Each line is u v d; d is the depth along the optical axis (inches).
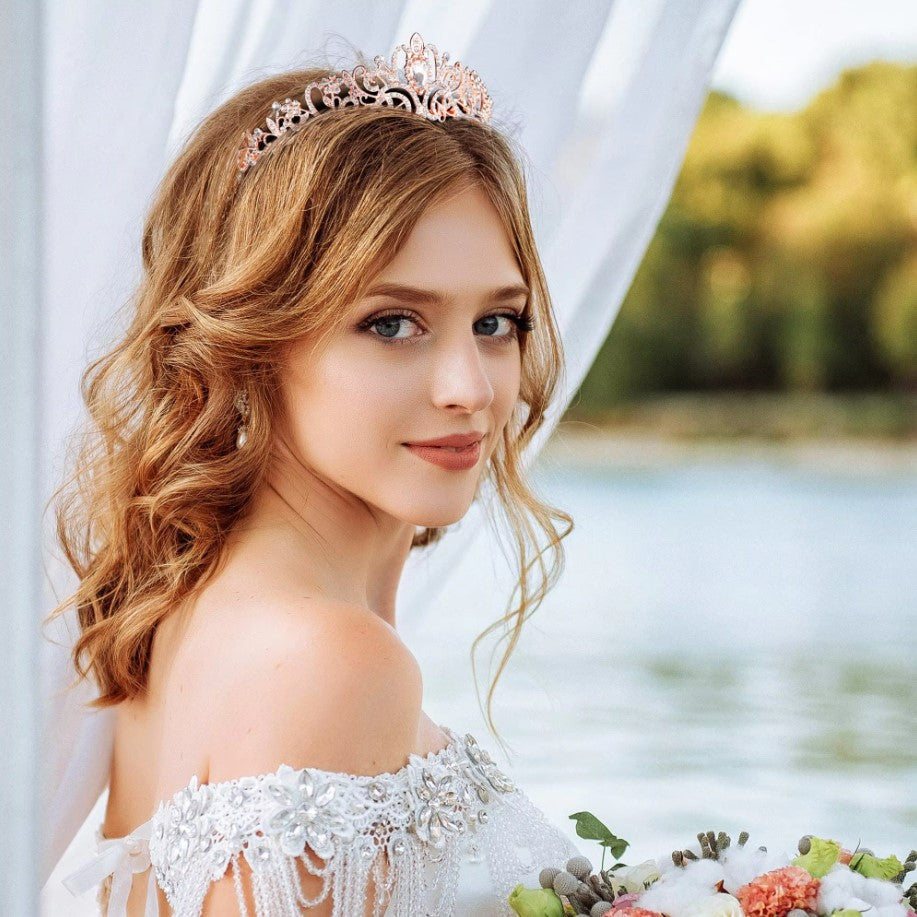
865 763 167.2
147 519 53.4
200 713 47.4
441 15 74.7
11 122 39.8
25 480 39.8
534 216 77.0
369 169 49.1
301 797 43.8
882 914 46.7
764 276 629.9
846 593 283.6
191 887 44.8
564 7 75.0
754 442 636.7
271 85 54.4
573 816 55.1
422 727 53.4
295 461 52.4
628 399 645.9
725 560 331.0
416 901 46.7
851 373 627.5
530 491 66.5
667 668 215.3
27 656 39.8
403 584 79.3
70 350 63.0
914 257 611.5
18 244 39.8
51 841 65.2
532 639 231.8
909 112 600.1
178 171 55.5
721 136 620.1
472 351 50.3
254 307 49.8
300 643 45.8
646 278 636.7
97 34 61.7
